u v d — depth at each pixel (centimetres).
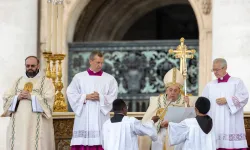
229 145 2130
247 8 2695
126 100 3362
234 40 2692
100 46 3350
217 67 2158
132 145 2016
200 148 2002
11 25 2862
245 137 2164
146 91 3347
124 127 2016
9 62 2838
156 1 3769
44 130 2197
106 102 2183
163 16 4231
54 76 2427
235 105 2120
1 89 2814
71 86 2205
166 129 2159
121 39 3866
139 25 4197
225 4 2712
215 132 2131
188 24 4231
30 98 2180
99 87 2203
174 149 2127
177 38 4238
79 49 3306
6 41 2855
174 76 2180
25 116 2177
